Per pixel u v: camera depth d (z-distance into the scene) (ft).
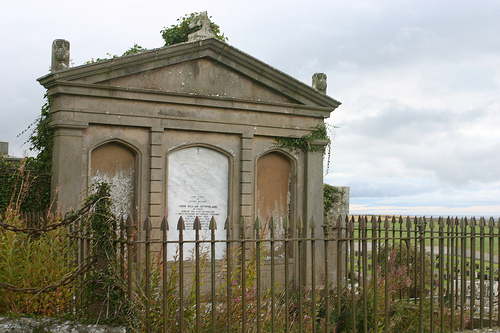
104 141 36.55
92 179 36.55
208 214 40.16
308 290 34.81
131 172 38.06
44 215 28.84
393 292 29.40
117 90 36.42
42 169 36.32
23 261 18.81
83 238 19.22
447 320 28.27
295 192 43.45
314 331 21.72
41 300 18.53
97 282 18.11
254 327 22.57
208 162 40.52
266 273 41.70
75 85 34.96
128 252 18.13
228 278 20.01
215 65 40.42
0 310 18.48
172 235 38.68
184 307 22.77
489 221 26.13
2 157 36.06
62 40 35.91
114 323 17.80
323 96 43.65
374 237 23.22
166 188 38.40
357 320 27.68
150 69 37.73
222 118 40.37
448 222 29.27
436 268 52.49
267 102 41.65
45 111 37.01
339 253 22.57
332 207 46.39
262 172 43.01
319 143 43.55
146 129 37.96
